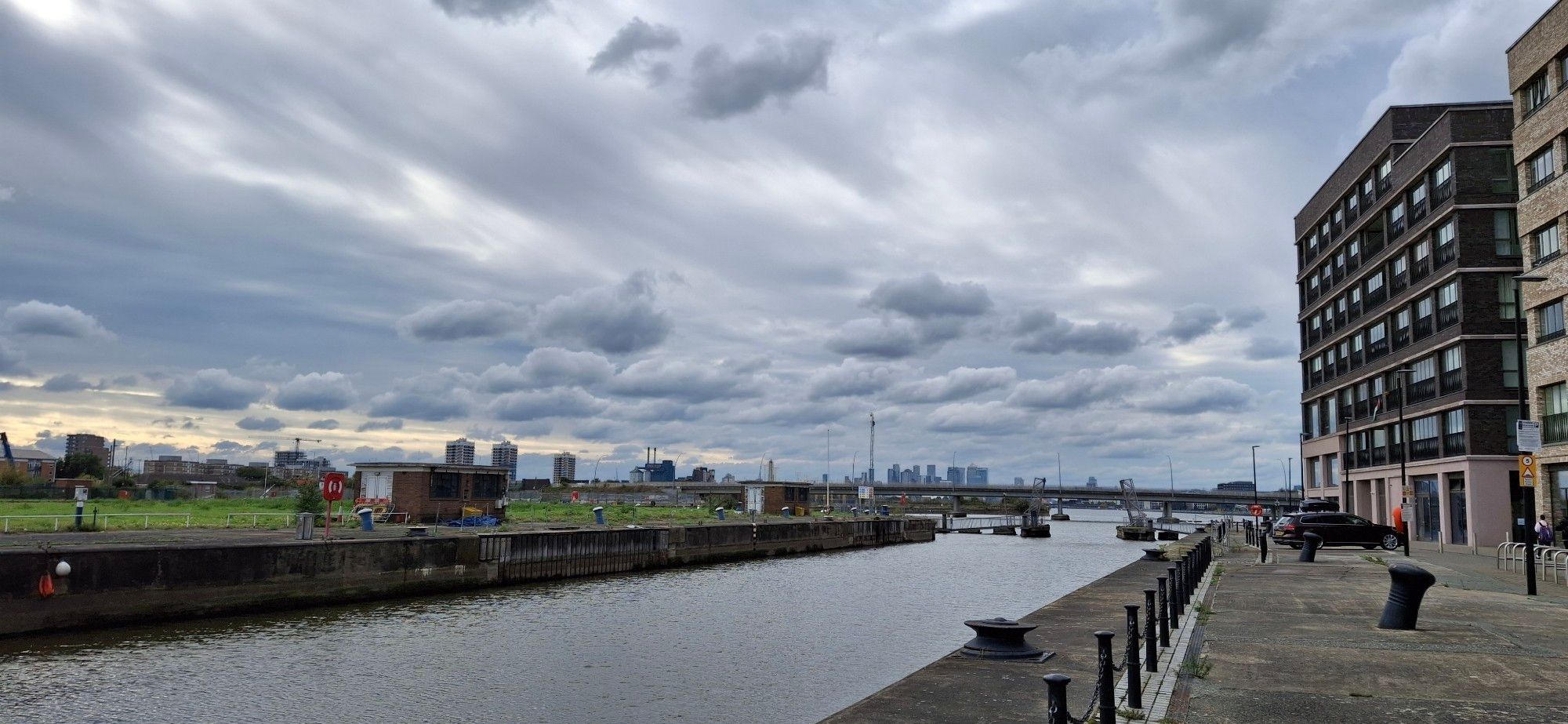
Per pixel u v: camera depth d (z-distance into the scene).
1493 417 47.50
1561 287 37.81
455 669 22.45
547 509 80.88
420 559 37.47
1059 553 79.12
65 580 25.45
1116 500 173.25
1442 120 50.12
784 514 105.31
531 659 23.92
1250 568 33.12
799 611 35.00
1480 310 48.25
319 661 23.16
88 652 23.47
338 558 33.62
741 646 26.38
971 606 37.00
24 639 24.45
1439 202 51.47
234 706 18.55
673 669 22.81
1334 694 11.98
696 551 59.78
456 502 57.31
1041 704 12.03
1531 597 22.41
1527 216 40.34
